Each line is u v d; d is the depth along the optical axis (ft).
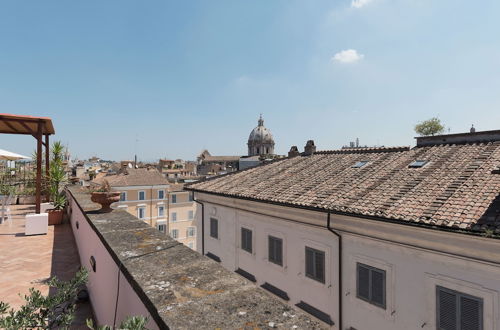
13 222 30.42
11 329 6.83
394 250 20.39
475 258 16.19
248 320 5.14
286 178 36.45
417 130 112.47
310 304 27.02
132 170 143.13
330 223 24.63
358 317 22.65
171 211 141.49
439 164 26.09
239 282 6.77
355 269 22.99
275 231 31.32
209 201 44.06
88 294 14.46
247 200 32.78
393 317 20.24
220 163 429.38
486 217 15.80
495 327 15.66
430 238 18.02
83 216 17.11
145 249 9.18
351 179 28.96
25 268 17.52
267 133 389.19
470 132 30.68
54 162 36.17
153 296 5.90
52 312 8.48
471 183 20.25
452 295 17.42
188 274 7.16
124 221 13.52
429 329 18.34
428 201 19.58
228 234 39.58
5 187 37.52
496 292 15.66
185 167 361.30
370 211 20.65
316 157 44.78
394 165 29.68
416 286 19.11
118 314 8.30
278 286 30.83
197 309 5.43
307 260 27.63
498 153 24.57
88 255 14.80
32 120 28.94
